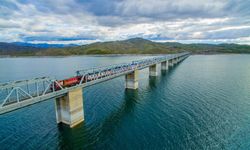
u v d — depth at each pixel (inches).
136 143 962.1
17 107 813.9
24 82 858.1
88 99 1701.5
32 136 1019.9
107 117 1294.3
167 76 2950.3
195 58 7185.0
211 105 1487.5
